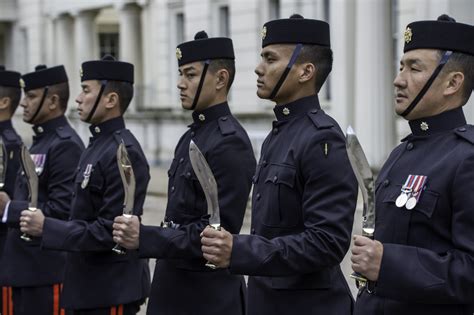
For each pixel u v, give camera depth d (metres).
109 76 5.04
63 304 4.95
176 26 19.38
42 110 5.78
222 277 4.39
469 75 3.16
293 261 3.48
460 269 2.94
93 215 4.88
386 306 3.17
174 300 4.39
